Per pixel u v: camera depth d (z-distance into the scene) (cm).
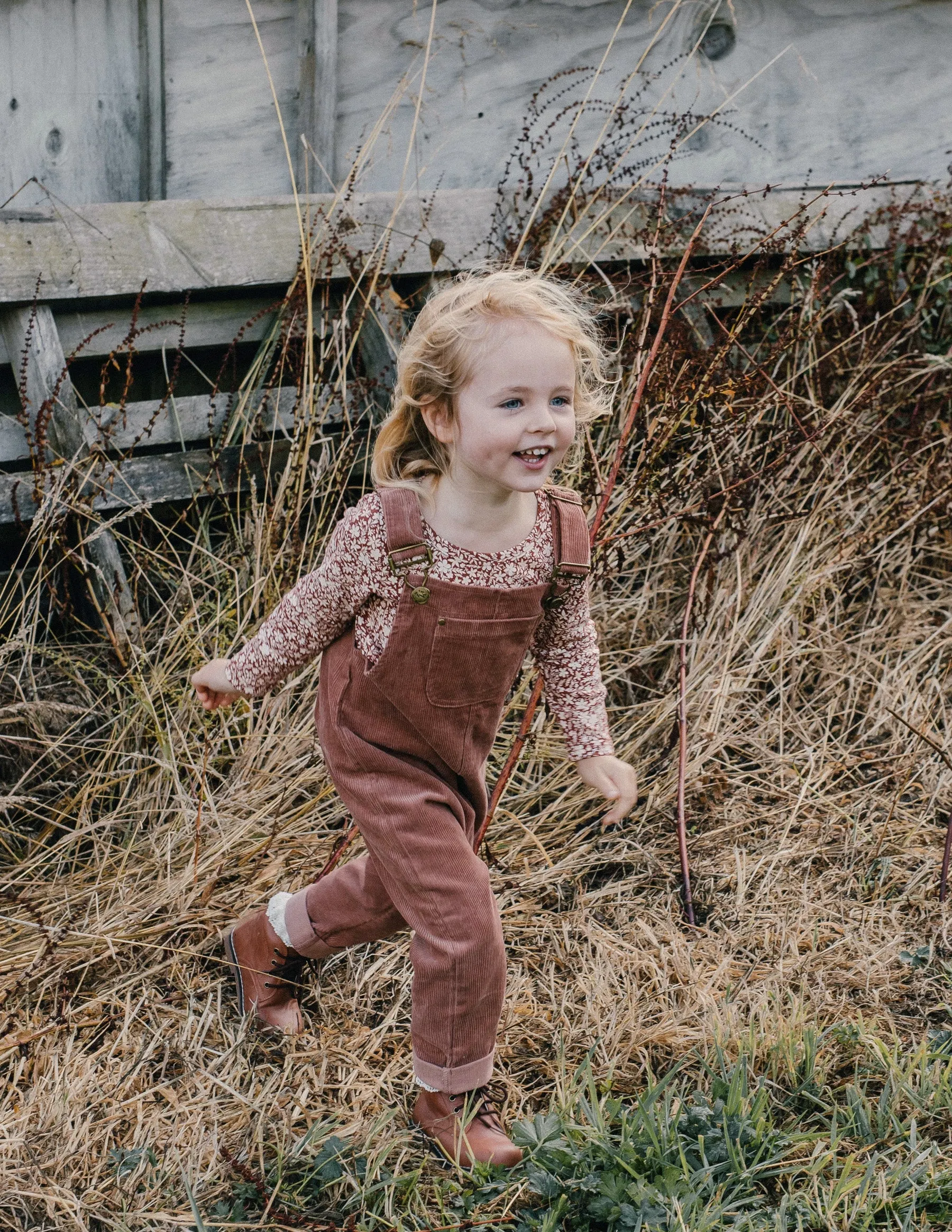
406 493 181
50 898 254
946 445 384
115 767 279
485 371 171
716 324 405
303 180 373
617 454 264
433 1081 194
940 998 236
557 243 358
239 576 317
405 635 183
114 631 300
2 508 294
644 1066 213
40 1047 218
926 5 457
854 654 348
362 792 192
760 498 356
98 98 335
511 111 399
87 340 294
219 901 252
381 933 215
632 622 344
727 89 432
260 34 354
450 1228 177
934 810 299
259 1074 215
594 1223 181
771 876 274
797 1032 216
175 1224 182
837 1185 181
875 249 416
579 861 276
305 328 334
